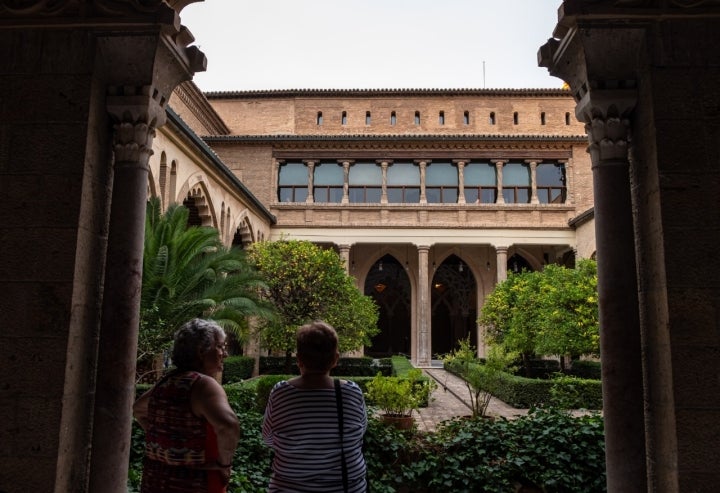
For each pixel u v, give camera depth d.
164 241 9.84
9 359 3.41
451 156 27.27
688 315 3.28
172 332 9.54
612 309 3.65
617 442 3.52
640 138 3.66
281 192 27.77
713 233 3.35
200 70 4.28
